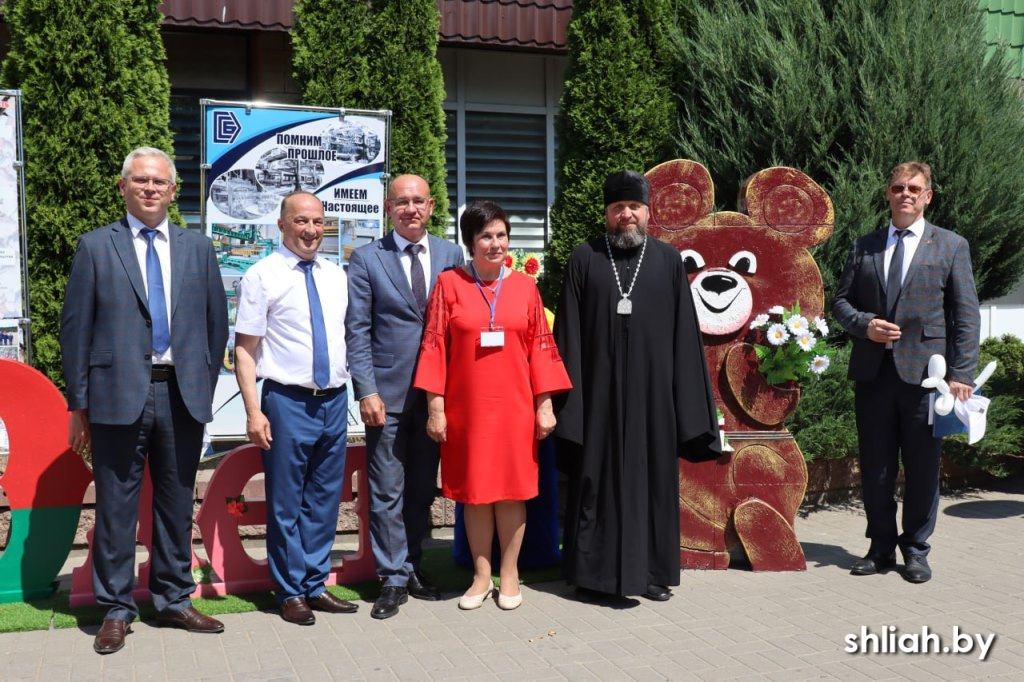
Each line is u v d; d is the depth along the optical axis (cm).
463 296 411
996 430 642
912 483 461
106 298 364
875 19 643
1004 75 671
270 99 706
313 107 568
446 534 558
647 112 648
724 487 476
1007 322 778
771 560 471
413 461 428
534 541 478
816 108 628
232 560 434
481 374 407
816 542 532
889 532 473
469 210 413
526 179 782
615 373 427
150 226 375
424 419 425
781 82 632
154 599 390
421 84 630
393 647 367
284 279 394
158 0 578
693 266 472
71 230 546
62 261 553
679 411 430
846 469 628
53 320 552
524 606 421
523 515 419
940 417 442
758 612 409
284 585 400
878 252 468
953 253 453
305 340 393
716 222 473
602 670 343
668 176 471
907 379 453
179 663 349
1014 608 413
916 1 646
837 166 640
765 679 335
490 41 697
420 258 430
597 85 646
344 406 410
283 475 396
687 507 476
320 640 375
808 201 474
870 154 623
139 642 372
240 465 435
